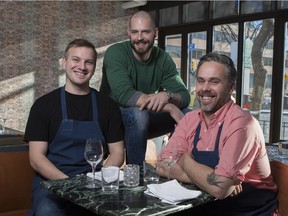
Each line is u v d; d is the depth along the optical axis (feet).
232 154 5.44
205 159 5.90
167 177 5.87
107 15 24.99
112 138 7.57
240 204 5.90
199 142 6.16
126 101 8.11
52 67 23.12
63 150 7.18
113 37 25.36
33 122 7.16
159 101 7.95
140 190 5.24
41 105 7.22
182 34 23.00
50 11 22.85
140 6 25.72
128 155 7.93
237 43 19.94
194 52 22.38
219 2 20.62
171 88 8.95
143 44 8.45
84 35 24.18
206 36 21.50
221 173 5.24
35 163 7.02
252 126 5.72
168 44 24.12
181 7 22.79
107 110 7.54
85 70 7.27
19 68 21.99
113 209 4.45
